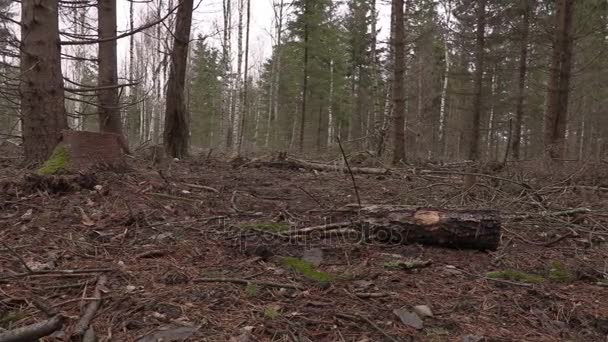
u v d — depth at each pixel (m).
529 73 22.08
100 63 8.94
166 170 6.80
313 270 3.23
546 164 7.87
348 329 2.50
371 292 2.98
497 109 21.53
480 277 3.37
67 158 5.10
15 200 4.34
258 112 40.31
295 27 21.27
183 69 9.70
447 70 24.38
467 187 6.09
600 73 18.75
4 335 1.82
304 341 2.34
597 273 3.59
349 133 29.08
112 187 4.90
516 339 2.53
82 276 2.97
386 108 15.10
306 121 32.19
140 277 3.01
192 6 9.66
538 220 5.09
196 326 2.40
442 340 2.46
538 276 3.47
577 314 2.87
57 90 5.46
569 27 12.34
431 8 20.86
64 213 4.15
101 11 8.93
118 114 9.16
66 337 2.22
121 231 3.90
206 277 3.04
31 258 3.24
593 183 7.10
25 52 5.31
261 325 2.47
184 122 9.84
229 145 23.14
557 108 12.36
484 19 17.56
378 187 7.16
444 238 3.88
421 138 23.28
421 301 2.91
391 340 2.40
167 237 3.80
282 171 8.83
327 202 5.55
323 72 23.39
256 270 3.24
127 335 2.30
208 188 5.64
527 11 16.80
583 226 4.98
